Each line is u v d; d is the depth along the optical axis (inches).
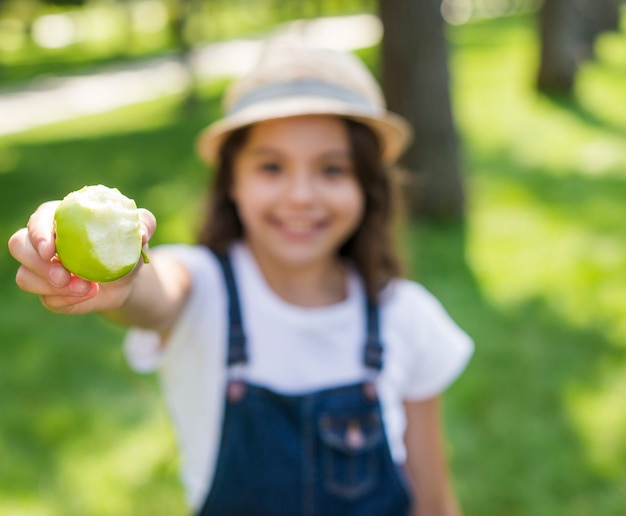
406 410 85.6
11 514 127.0
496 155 364.8
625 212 275.9
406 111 255.8
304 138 78.5
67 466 139.7
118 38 1171.9
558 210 280.5
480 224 266.4
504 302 206.4
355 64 83.9
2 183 346.0
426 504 84.8
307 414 74.7
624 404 159.2
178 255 79.3
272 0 1587.1
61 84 689.0
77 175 355.9
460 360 85.2
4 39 1211.2
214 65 760.3
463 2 1669.5
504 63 639.1
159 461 141.4
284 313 78.4
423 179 258.7
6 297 214.8
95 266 47.1
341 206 80.0
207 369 77.4
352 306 81.8
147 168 362.3
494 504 133.8
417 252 239.8
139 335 77.7
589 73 590.6
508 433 150.5
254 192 79.9
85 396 162.4
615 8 811.4
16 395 162.2
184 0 501.7
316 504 73.6
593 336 186.2
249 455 74.2
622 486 137.2
